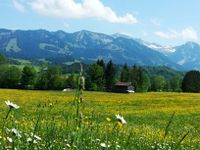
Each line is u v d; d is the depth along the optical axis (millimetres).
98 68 172750
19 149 5367
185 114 51188
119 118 5219
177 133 20359
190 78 191250
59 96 79438
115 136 7320
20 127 9391
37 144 6430
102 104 62719
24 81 168125
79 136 5312
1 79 169125
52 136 6703
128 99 78500
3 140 5070
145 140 13117
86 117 7445
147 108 59094
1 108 27109
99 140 7086
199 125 36656
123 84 169125
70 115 6180
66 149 5355
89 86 171000
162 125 32062
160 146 10914
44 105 7145
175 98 85375
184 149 14031
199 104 71188
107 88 175375
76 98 5176
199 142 17344
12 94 82938
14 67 171125
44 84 165625
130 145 9242
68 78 159375
